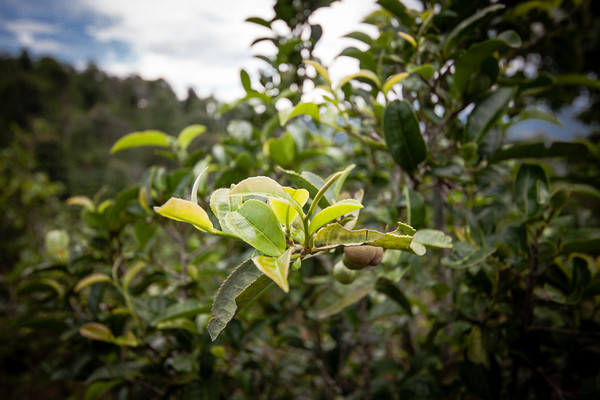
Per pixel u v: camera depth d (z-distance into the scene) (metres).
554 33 2.17
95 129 50.34
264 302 2.43
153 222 1.80
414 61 1.45
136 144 1.93
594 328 1.41
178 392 1.86
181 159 1.98
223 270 1.96
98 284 1.79
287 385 3.00
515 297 1.53
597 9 3.25
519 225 1.38
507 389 1.59
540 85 1.65
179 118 53.62
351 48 1.49
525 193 1.36
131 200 1.80
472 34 1.83
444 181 1.44
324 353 2.64
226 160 2.09
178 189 1.73
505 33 1.37
